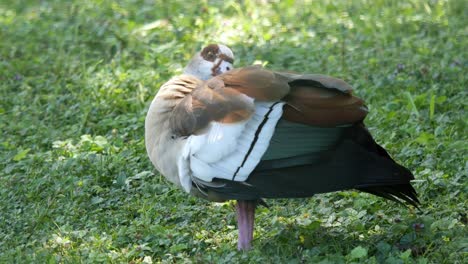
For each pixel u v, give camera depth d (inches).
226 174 298.2
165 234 332.8
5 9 705.6
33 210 369.1
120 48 569.9
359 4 633.0
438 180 359.6
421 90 468.1
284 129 294.8
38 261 316.2
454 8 609.0
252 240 319.3
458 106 443.5
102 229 349.1
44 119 475.8
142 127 448.5
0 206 375.6
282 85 296.8
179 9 651.5
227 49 348.5
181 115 309.6
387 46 542.9
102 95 491.5
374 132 418.3
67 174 398.9
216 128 299.7
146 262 312.8
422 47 530.3
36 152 435.2
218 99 303.0
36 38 610.5
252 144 295.0
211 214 357.1
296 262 298.8
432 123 424.8
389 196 313.9
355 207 347.9
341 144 294.5
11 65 550.0
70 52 574.6
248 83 301.3
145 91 488.7
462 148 385.1
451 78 476.4
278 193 294.5
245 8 646.5
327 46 550.9
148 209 360.8
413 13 603.5
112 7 664.4
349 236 323.3
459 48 528.7
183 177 308.5
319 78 297.3
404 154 389.7
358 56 526.9
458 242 305.6
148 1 675.4
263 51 544.4
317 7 640.4
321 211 346.0
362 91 467.8
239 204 319.0
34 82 527.2
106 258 315.3
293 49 547.8
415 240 314.5
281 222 339.9
